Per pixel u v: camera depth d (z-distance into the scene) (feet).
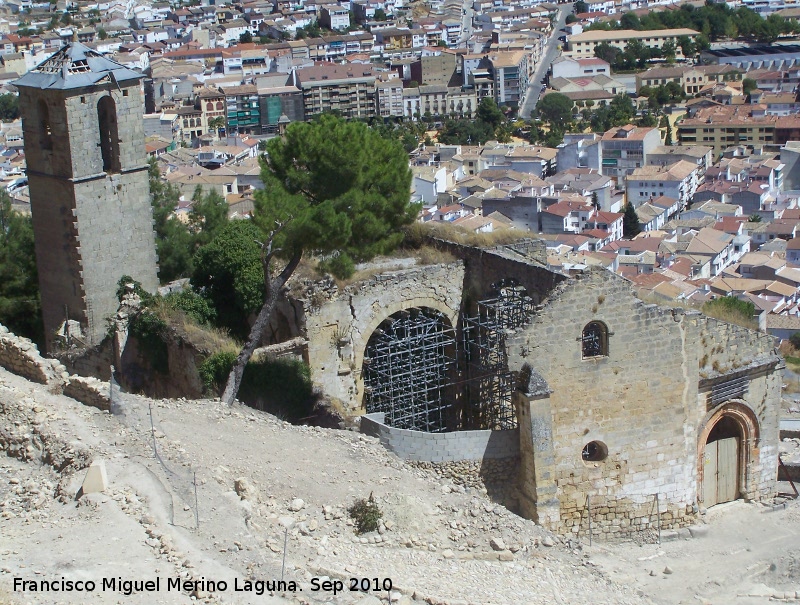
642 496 185.47
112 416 161.68
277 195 197.16
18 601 112.98
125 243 243.60
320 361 202.59
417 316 212.43
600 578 156.46
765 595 168.04
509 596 140.36
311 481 156.97
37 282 257.34
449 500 161.48
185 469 147.64
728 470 195.42
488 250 212.43
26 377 170.19
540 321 176.14
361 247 208.44
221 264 221.87
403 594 131.54
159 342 216.13
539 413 176.35
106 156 242.37
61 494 138.72
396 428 182.60
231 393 189.26
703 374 186.91
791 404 253.24
